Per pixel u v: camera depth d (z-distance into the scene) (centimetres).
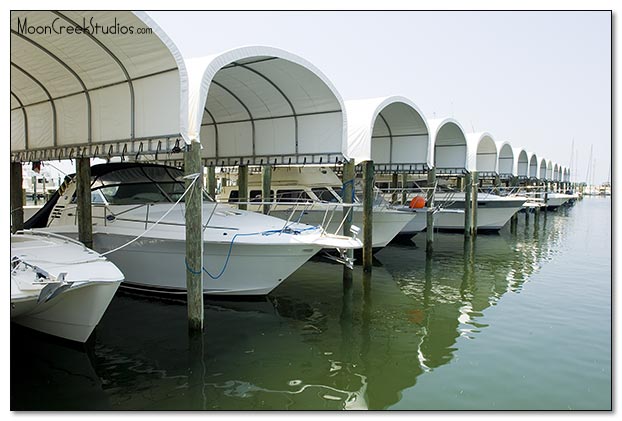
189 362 615
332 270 1214
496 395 545
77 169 857
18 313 582
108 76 748
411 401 526
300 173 1406
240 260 820
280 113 1105
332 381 572
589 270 1276
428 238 1500
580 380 587
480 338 730
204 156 1309
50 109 905
